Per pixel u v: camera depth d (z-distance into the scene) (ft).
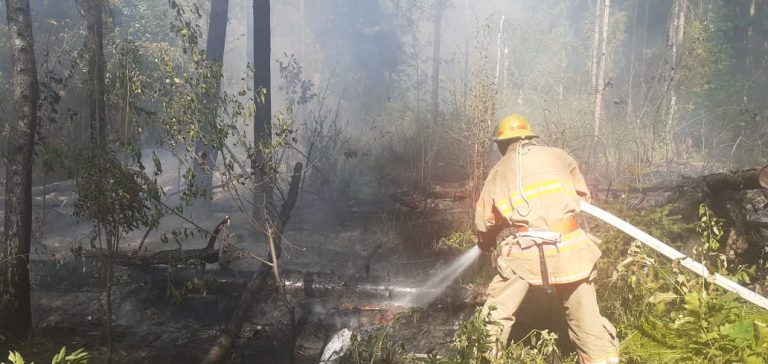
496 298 13.43
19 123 15.43
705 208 16.79
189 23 16.28
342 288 18.63
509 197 13.52
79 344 16.21
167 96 15.93
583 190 13.99
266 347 16.34
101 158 14.89
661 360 14.10
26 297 15.85
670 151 42.65
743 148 44.04
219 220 28.37
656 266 15.80
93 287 19.39
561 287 13.43
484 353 12.90
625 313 16.21
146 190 15.57
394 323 14.47
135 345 16.37
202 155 16.42
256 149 17.11
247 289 16.19
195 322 17.81
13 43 15.28
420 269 21.65
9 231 15.52
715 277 14.84
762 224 21.12
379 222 28.27
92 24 17.60
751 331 14.14
